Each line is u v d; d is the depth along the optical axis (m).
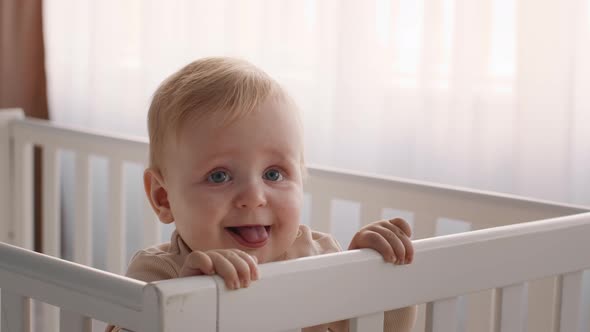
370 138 2.00
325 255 0.76
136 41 2.44
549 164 1.75
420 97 1.90
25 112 2.59
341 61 1.99
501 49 1.81
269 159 0.93
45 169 1.90
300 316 0.74
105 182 2.55
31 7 2.56
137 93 2.43
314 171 1.47
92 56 2.49
